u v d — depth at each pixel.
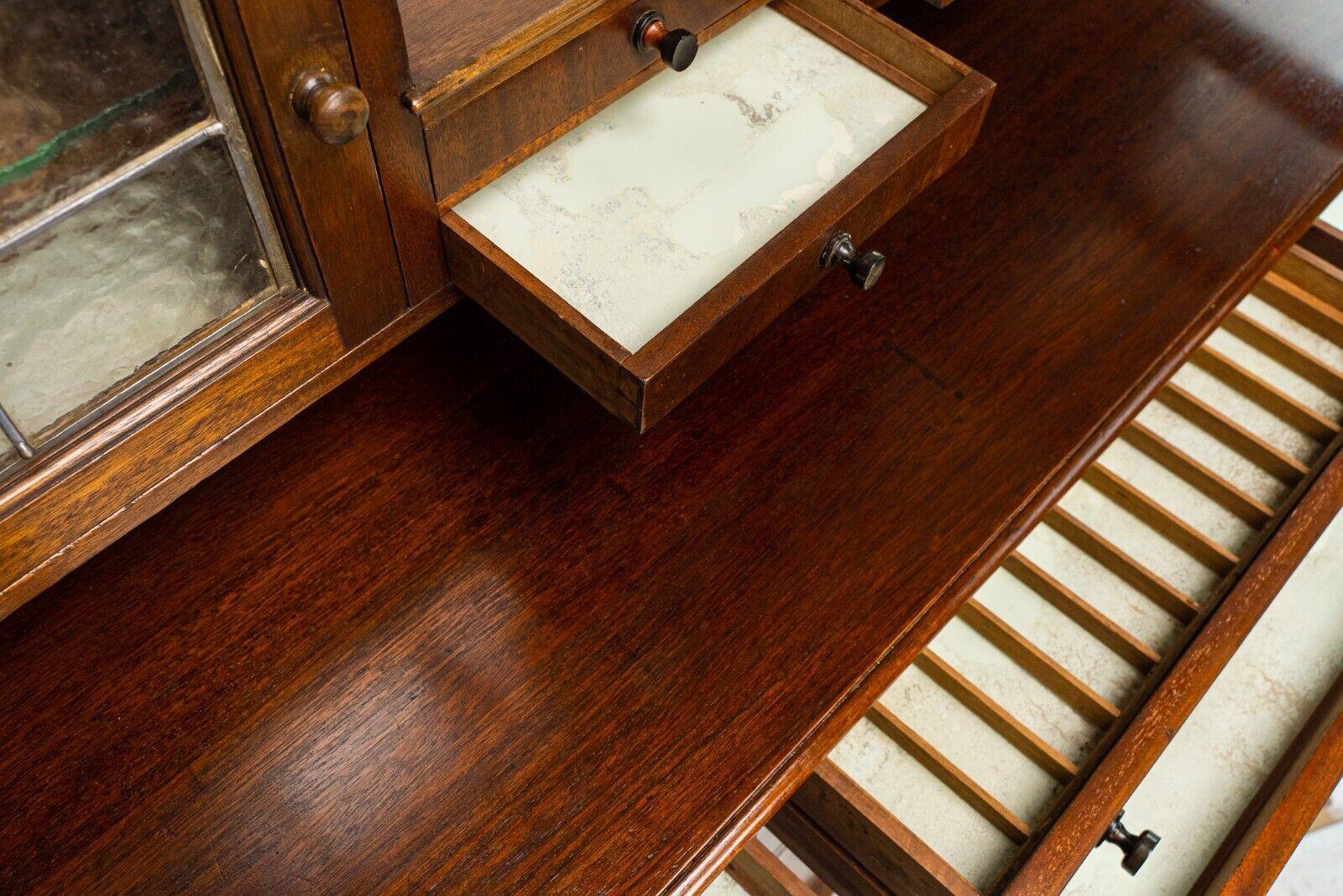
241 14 0.48
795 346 0.94
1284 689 1.43
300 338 0.65
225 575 0.79
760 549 0.83
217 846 0.70
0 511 0.56
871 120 0.78
